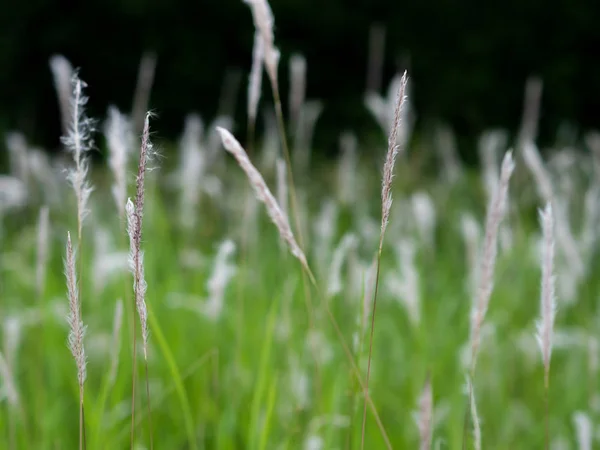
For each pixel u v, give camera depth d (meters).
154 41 11.62
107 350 2.73
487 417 2.60
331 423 1.92
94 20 11.66
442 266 4.25
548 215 1.24
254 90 1.93
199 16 11.59
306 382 2.23
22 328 2.62
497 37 11.28
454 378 2.91
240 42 11.65
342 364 2.33
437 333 3.23
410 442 2.43
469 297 3.35
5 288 3.48
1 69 11.41
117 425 2.27
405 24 11.58
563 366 3.16
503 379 2.90
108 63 11.84
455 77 11.18
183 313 2.97
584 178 4.56
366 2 11.66
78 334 1.17
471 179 5.99
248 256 3.22
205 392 2.29
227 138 1.25
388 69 11.80
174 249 3.85
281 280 2.92
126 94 12.02
